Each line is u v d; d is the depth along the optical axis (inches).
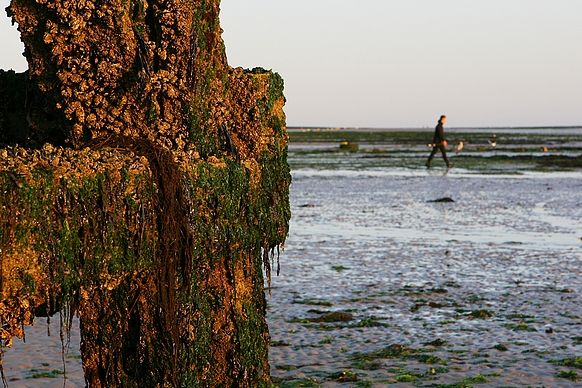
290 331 558.9
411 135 7819.9
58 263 231.6
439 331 562.3
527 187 1747.0
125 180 252.5
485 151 3666.3
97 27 288.0
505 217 1237.1
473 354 502.9
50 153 246.8
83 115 291.7
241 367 315.6
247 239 322.0
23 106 331.9
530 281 745.6
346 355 501.4
